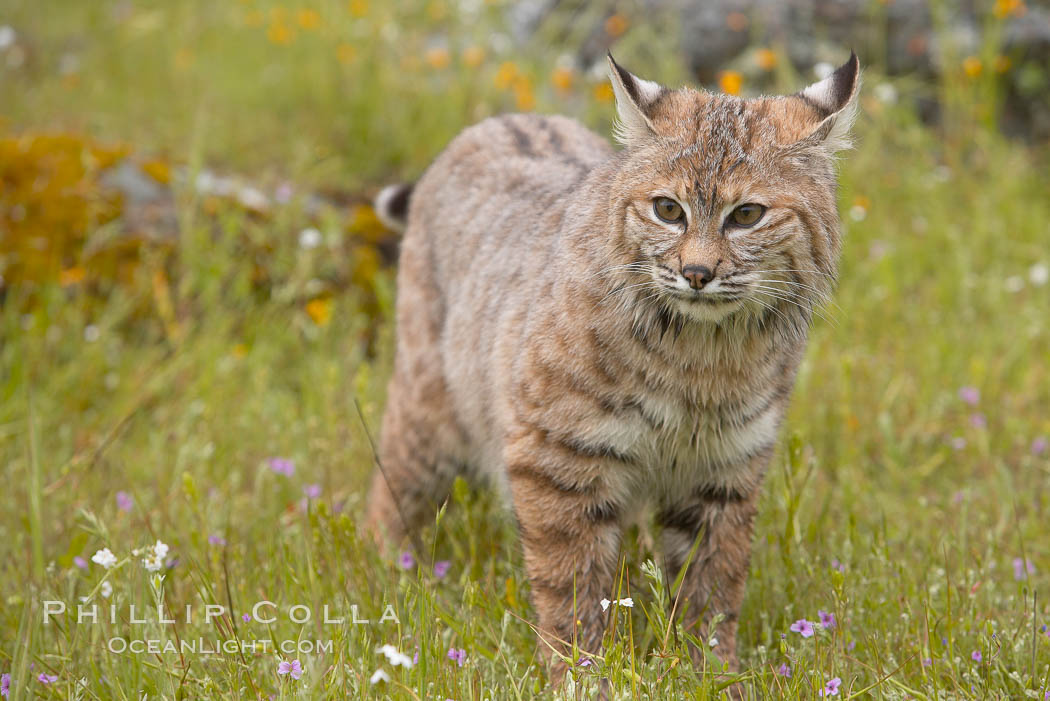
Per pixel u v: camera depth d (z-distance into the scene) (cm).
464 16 1407
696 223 557
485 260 688
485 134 780
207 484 767
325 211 1058
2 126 1230
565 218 621
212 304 967
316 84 1376
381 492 780
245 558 668
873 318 1014
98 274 988
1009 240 1141
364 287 1044
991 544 669
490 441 683
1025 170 1248
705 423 598
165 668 515
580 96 1348
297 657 524
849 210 1124
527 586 656
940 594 626
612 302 575
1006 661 560
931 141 1304
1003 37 1316
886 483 805
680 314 576
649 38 1366
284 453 839
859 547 671
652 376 582
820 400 880
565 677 525
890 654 561
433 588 658
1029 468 805
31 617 545
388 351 962
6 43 1362
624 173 581
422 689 495
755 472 617
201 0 1727
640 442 595
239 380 929
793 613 623
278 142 1297
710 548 623
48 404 865
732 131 562
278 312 1004
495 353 638
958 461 841
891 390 874
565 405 586
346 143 1297
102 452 780
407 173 1255
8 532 690
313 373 924
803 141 568
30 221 990
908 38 1366
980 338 970
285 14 1538
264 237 1036
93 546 664
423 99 1305
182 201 1039
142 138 1298
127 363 924
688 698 526
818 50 1370
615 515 616
